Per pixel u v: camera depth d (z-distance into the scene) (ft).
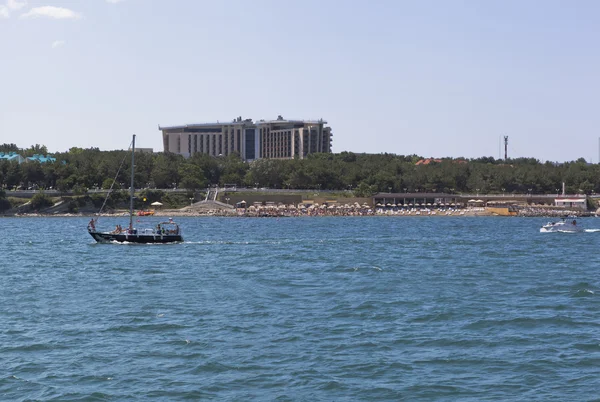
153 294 244.42
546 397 137.59
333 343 173.58
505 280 280.31
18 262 355.36
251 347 169.99
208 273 301.63
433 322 196.65
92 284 271.49
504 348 169.78
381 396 138.31
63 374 150.10
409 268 320.29
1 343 173.78
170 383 144.77
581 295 241.14
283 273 301.22
